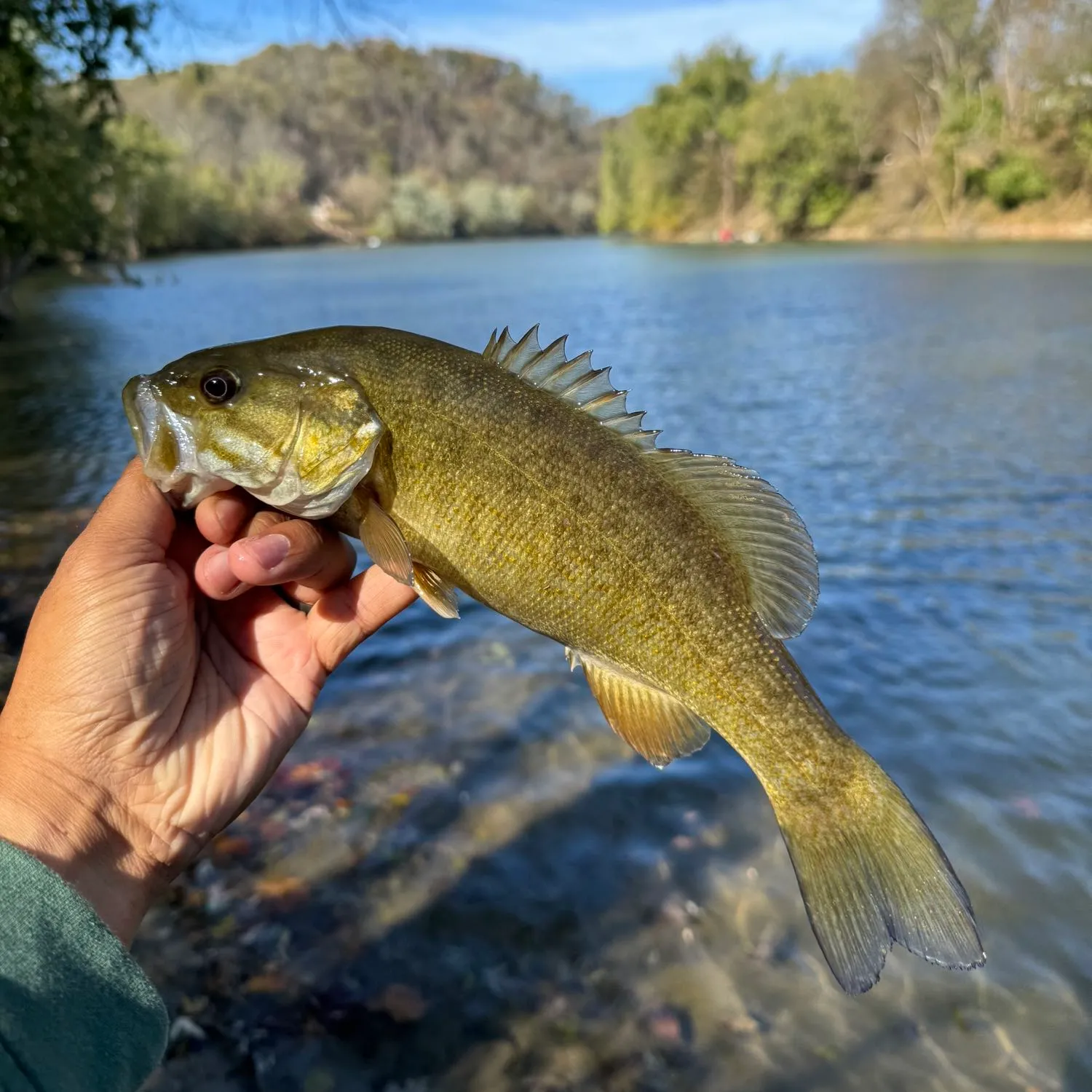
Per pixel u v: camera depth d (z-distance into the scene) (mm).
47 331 27094
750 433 12930
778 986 3713
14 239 24734
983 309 26797
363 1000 3619
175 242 81438
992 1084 3305
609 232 101188
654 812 4719
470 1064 3369
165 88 97438
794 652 6371
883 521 9023
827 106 67438
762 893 4191
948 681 5961
